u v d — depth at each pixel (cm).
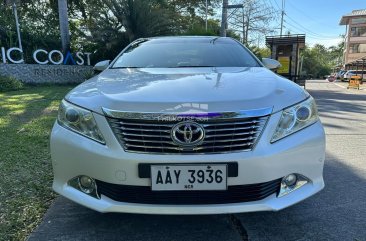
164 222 260
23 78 1435
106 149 219
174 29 1841
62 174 237
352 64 4897
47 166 371
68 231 247
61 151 234
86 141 225
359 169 388
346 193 316
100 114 223
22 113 666
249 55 360
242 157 212
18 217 263
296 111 233
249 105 218
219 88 237
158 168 212
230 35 2547
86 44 1802
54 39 1658
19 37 1473
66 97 251
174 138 211
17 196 299
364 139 543
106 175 219
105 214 271
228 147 213
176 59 343
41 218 265
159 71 300
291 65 1764
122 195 222
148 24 1756
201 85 244
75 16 2400
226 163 211
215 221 262
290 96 239
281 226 255
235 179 213
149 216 268
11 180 332
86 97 239
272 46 1789
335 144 507
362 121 731
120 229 250
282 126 226
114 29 1770
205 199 219
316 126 242
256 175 215
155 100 220
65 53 1584
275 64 371
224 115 212
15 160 386
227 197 219
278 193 227
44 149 427
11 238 235
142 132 214
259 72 295
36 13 2242
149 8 1789
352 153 455
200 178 212
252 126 216
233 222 261
